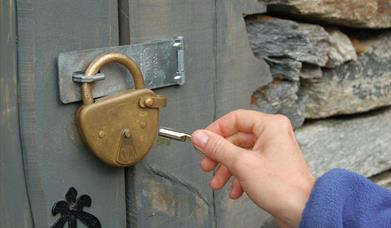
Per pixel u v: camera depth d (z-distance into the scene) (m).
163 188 1.09
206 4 1.12
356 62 1.51
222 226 1.23
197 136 0.93
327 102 1.47
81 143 0.95
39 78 0.89
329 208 0.82
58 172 0.93
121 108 0.95
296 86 1.37
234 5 1.18
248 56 1.23
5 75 0.86
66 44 0.91
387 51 1.60
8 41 0.86
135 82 0.98
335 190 0.84
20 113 0.89
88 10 0.93
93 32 0.94
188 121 1.11
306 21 1.39
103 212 1.00
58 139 0.92
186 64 1.09
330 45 1.42
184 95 1.10
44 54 0.89
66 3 0.90
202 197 1.17
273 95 1.33
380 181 1.70
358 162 1.61
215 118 1.17
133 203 1.05
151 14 1.02
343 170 0.88
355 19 1.43
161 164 1.08
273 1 1.31
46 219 0.92
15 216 0.89
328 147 1.52
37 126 0.89
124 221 1.05
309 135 1.46
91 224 0.99
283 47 1.33
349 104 1.52
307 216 0.83
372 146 1.64
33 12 0.87
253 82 1.25
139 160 1.00
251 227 1.31
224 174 1.03
